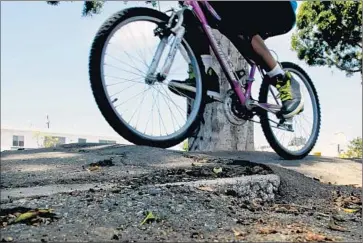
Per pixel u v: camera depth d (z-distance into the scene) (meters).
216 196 2.54
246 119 3.46
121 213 2.09
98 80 2.54
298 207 2.69
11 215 2.04
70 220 1.97
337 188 3.38
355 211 2.72
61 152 4.23
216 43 3.15
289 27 3.19
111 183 2.81
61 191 2.49
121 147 4.28
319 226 2.20
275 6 3.02
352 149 15.04
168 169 3.24
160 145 2.85
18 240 1.71
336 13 14.52
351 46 14.99
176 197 2.38
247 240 1.81
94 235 1.79
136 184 2.75
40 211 2.03
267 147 5.53
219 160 3.74
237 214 2.26
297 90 3.46
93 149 4.30
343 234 2.08
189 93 2.97
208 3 2.99
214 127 5.41
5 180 3.02
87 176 3.07
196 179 2.91
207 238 1.82
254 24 3.07
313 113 4.25
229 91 3.35
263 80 3.51
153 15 2.75
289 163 4.14
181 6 2.93
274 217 2.29
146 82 2.71
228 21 3.05
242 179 2.84
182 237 1.82
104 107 2.57
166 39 2.77
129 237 1.79
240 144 5.51
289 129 3.80
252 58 3.22
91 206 2.17
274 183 3.00
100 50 2.55
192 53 3.01
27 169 3.43
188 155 3.94
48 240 1.72
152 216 2.01
